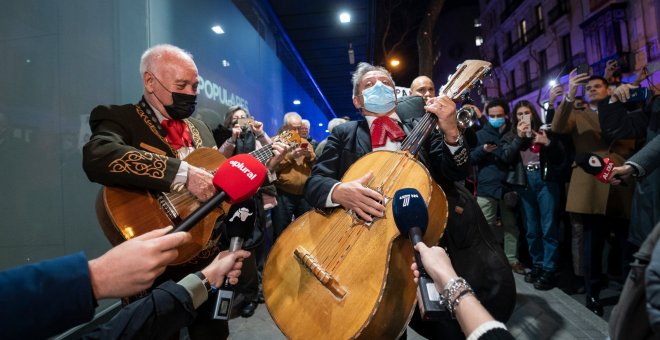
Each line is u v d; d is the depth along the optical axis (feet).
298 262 4.42
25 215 7.48
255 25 21.04
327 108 61.62
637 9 49.78
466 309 2.26
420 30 24.86
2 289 1.82
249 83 18.75
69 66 8.34
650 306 1.80
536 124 11.88
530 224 11.80
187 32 12.32
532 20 76.79
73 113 8.47
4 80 7.09
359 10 27.02
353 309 3.84
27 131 7.52
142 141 5.21
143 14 10.20
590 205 9.30
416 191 3.22
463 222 5.40
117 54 9.58
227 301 3.59
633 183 9.61
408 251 4.14
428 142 5.68
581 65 9.62
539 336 8.25
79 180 8.64
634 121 8.86
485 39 96.58
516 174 11.59
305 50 35.04
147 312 2.81
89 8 8.83
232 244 3.66
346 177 4.96
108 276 2.05
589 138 9.82
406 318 3.92
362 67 6.06
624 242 10.41
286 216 12.71
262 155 6.07
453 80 5.12
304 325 4.02
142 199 4.75
